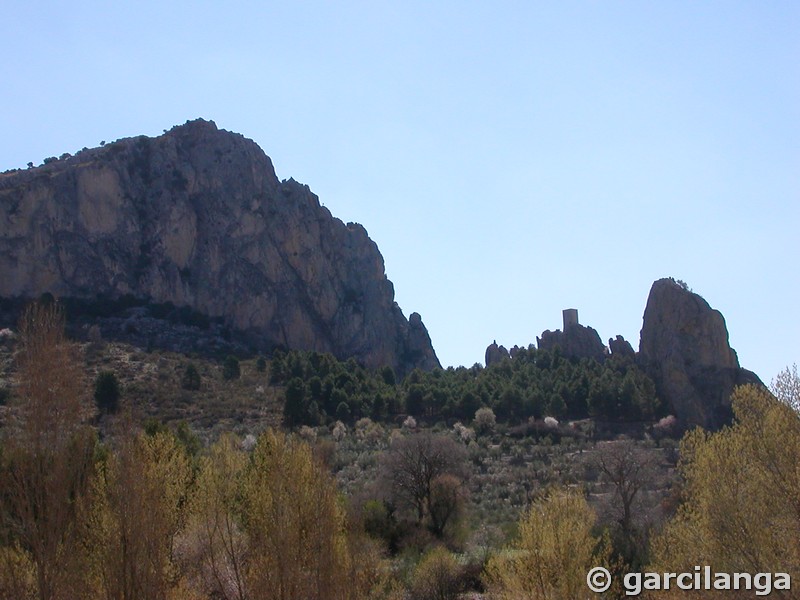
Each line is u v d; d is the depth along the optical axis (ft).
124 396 250.98
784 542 78.02
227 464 96.58
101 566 80.79
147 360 290.56
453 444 188.96
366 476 201.98
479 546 154.30
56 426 81.76
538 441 251.80
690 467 90.17
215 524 92.27
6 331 259.39
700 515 83.97
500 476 211.61
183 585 85.20
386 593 116.16
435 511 171.32
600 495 167.12
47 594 76.38
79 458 81.87
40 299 314.76
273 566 86.28
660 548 86.12
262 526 88.07
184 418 250.78
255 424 255.50
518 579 95.86
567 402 284.82
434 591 125.70
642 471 170.40
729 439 84.23
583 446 239.09
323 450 99.81
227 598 90.38
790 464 79.10
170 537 88.17
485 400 289.94
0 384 188.65
